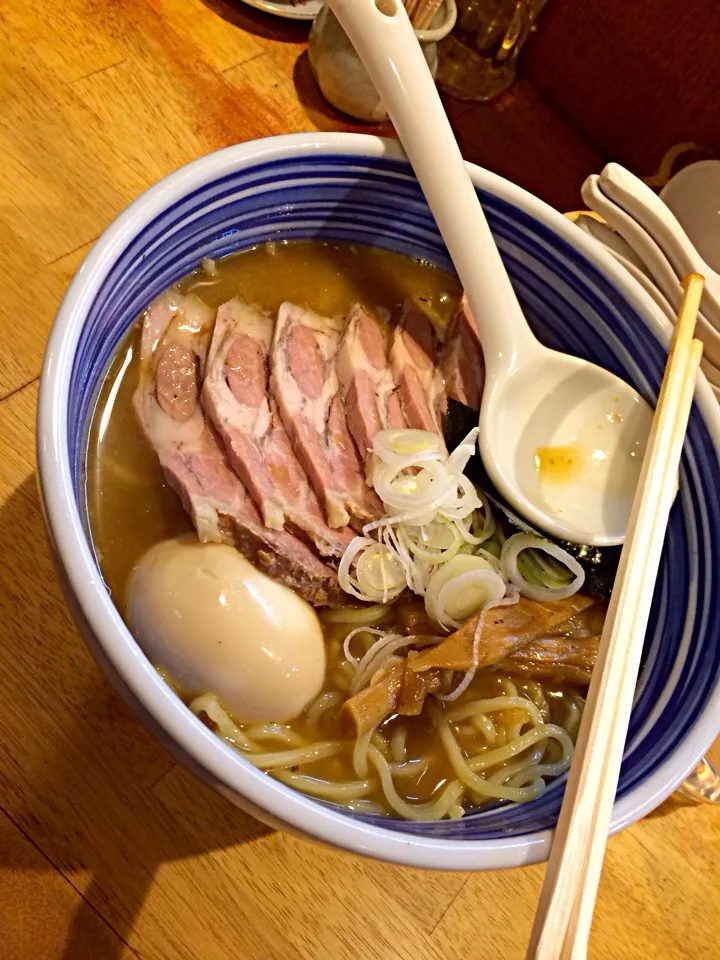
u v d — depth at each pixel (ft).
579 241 0.88
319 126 1.15
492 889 0.86
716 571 0.82
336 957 0.80
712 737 0.72
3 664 0.82
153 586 0.77
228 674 0.76
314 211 0.90
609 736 0.68
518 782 0.85
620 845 0.92
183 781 0.82
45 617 0.84
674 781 0.69
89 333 0.69
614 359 0.93
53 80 1.06
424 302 0.98
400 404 0.91
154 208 0.74
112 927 0.77
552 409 0.91
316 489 0.85
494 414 0.89
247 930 0.79
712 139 1.18
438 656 0.81
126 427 0.82
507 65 1.25
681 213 1.14
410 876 0.85
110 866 0.78
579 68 1.23
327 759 0.81
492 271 0.88
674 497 0.83
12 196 0.99
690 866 0.93
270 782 0.59
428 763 0.84
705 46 1.10
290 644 0.79
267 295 0.93
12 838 0.77
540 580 0.88
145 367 0.84
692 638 0.81
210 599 0.76
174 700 0.58
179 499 0.82
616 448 0.91
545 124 1.27
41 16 1.09
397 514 0.84
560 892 0.62
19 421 0.91
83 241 1.00
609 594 0.89
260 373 0.89
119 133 1.06
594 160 1.27
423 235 0.95
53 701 0.81
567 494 0.89
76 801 0.79
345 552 0.82
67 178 1.02
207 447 0.84
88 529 0.74
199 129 1.09
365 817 0.67
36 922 0.75
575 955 0.60
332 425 0.89
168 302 0.86
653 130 1.22
